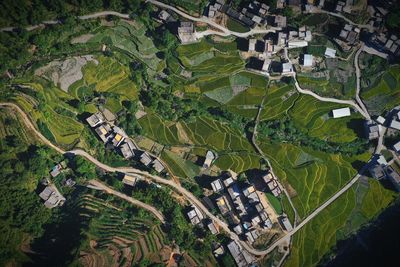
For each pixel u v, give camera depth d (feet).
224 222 350.43
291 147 362.53
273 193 350.84
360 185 359.05
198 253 342.03
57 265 314.96
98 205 343.87
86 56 364.58
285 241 350.02
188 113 361.51
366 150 361.92
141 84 363.35
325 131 363.35
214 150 359.46
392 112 363.76
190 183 354.33
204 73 364.99
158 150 358.23
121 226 338.34
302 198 356.18
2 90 355.56
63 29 359.46
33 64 359.87
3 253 324.39
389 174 354.74
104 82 362.74
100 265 321.93
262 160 358.43
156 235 339.77
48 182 345.92
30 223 332.19
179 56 363.97
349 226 353.92
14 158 346.54
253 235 346.74
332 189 358.23
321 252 349.41
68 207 344.49
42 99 355.36
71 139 354.95
